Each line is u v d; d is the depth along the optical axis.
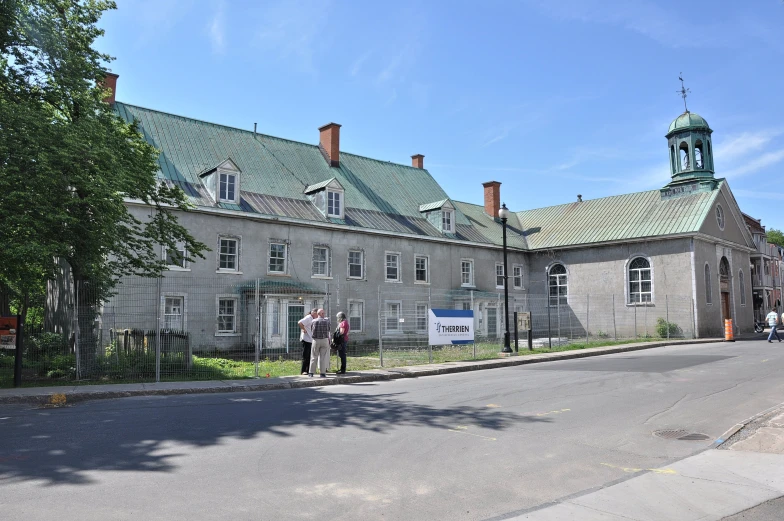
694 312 35.09
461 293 37.50
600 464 7.11
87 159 15.30
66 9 17.50
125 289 22.77
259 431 8.77
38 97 16.67
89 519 5.06
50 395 12.45
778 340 31.69
